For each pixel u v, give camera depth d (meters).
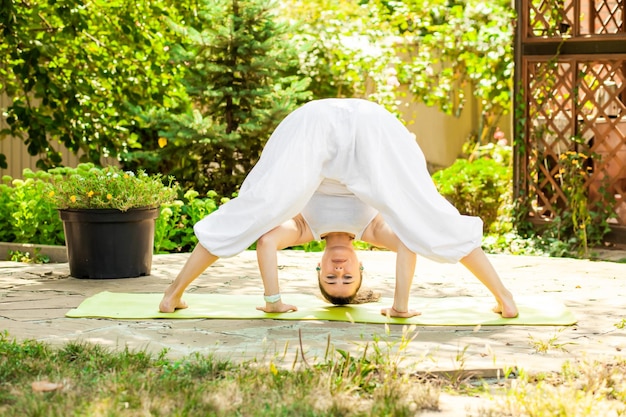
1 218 9.90
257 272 8.13
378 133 5.74
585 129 10.95
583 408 3.79
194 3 13.23
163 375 4.22
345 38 16.27
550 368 4.62
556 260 9.05
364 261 8.95
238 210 5.82
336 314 6.02
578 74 10.95
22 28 11.79
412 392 4.06
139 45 13.00
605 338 5.43
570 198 10.84
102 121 12.75
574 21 10.91
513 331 5.62
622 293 7.08
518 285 7.48
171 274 7.95
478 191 11.98
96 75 12.74
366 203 5.77
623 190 11.09
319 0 16.72
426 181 5.79
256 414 3.65
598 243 10.67
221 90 11.38
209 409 3.75
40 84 11.37
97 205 7.48
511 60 15.47
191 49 11.89
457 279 7.77
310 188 5.75
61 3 11.70
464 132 18.92
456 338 5.41
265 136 11.54
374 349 4.58
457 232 5.75
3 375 4.16
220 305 6.35
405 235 5.73
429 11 16.91
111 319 5.88
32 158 13.91
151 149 13.45
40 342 4.94
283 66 11.80
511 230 11.41
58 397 3.79
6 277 7.68
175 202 9.85
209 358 4.51
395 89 16.91
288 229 6.02
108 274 7.61
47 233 9.73
